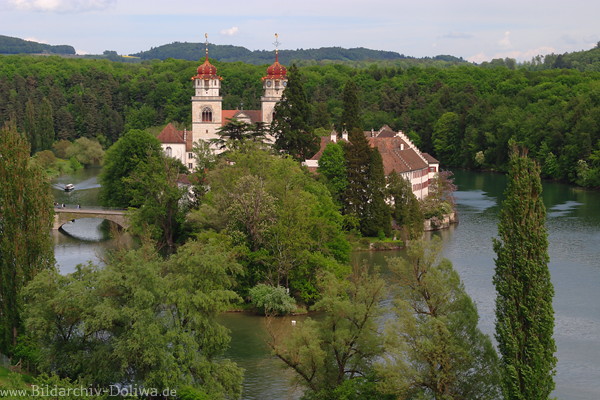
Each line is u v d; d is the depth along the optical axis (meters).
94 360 72.19
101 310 70.38
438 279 75.12
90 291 74.00
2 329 85.19
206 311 78.19
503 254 67.88
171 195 148.50
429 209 173.25
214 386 74.44
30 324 73.38
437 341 70.00
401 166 194.25
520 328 67.00
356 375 78.88
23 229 85.06
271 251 119.31
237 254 116.31
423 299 77.19
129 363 72.81
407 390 69.94
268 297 112.00
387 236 158.50
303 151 181.62
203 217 129.50
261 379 87.50
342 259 129.38
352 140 159.88
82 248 153.00
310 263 118.06
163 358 71.00
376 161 158.88
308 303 117.19
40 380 66.38
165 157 163.62
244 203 121.12
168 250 148.50
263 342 100.50
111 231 147.88
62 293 73.12
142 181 152.75
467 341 71.38
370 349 74.69
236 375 77.75
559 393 85.62
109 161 189.62
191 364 73.69
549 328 66.56
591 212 193.00
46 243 86.31
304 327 74.88
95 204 198.38
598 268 134.62
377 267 96.06
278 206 122.44
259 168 140.50
